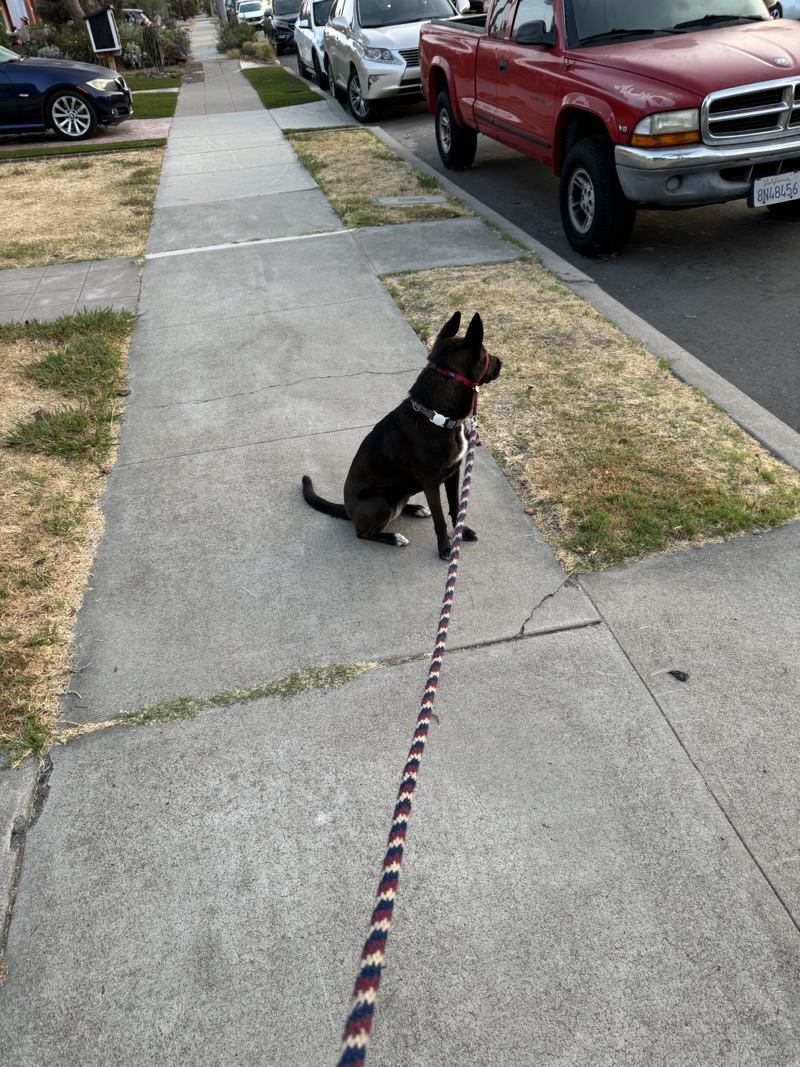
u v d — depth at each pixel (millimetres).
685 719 2646
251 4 41844
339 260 6895
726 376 4730
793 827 2295
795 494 3631
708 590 3168
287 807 2465
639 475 3857
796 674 2775
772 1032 1863
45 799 2543
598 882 2193
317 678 2916
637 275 6293
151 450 4434
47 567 3559
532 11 7078
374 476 3414
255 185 9391
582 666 2879
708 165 5719
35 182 10258
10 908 2240
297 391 4906
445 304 5863
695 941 2045
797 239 6660
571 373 4816
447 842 2322
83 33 21500
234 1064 1883
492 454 4129
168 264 7129
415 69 11898
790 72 5574
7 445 4488
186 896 2238
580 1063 1829
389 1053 1873
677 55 5875
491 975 2002
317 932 2129
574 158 6461
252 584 3420
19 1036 1965
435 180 8992
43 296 6617
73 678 2992
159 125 13859
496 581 3318
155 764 2633
